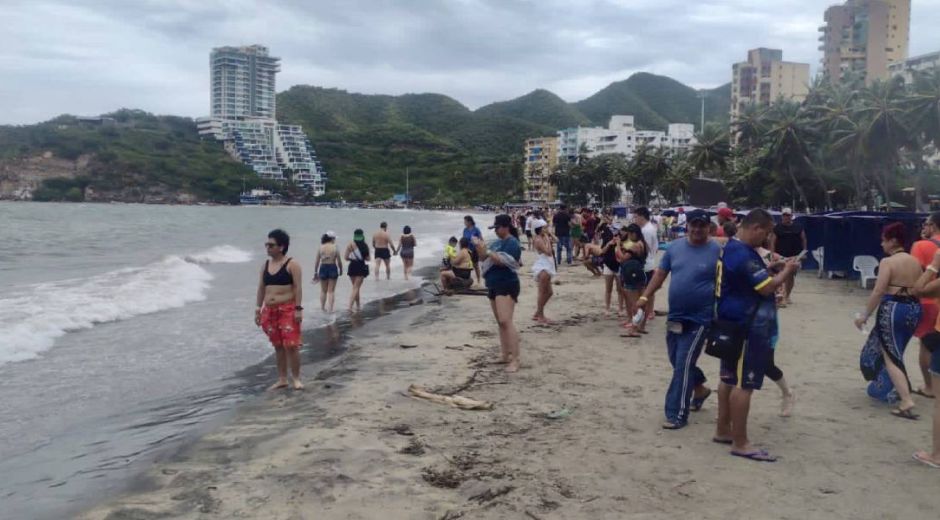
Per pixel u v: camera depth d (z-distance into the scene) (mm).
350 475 4883
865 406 6578
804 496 4484
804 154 61875
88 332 10492
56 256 24656
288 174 198125
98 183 146875
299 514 4258
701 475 4848
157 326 11070
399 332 11102
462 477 4836
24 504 4520
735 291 5156
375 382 7727
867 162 55406
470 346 9781
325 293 13438
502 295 8258
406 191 197625
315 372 8414
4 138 150750
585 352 9234
